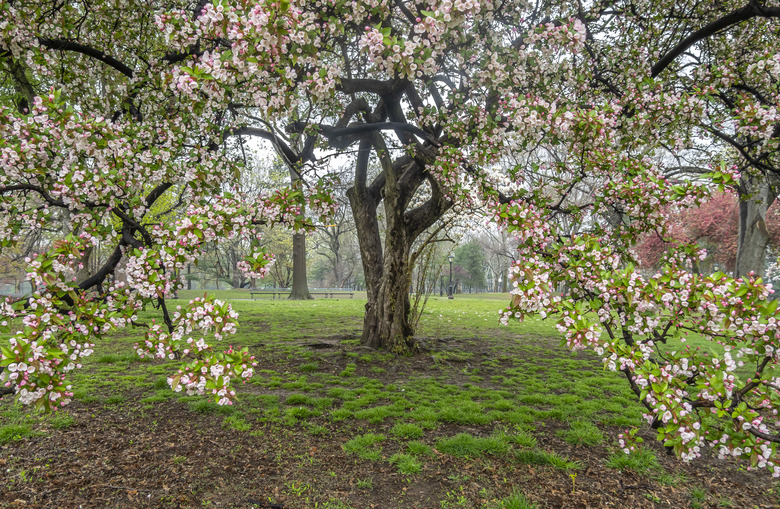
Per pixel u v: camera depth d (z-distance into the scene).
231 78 3.15
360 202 8.89
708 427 2.45
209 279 38.84
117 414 4.68
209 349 2.60
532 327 12.55
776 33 6.04
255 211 3.49
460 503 3.06
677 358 2.64
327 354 7.93
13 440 3.93
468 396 5.50
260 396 5.32
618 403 5.30
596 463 3.70
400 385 6.05
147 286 2.73
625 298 2.54
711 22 5.85
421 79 6.20
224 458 3.71
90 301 2.70
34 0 4.82
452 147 5.20
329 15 4.23
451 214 9.20
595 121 3.56
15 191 3.54
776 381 2.25
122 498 3.07
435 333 10.95
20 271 29.42
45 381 2.25
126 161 3.30
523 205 3.25
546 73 5.29
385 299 8.38
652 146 4.84
